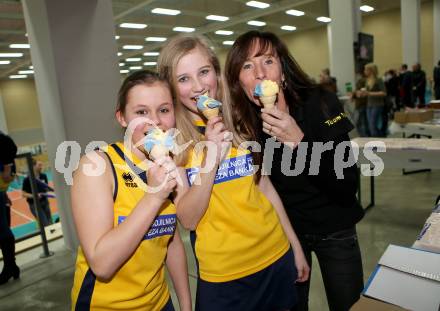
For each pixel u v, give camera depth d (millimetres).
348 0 8383
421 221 3859
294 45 19078
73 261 3746
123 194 1104
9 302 3064
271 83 1394
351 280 1594
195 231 1348
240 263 1284
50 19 3389
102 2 3803
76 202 1038
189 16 11906
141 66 24641
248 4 10711
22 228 8617
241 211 1304
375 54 16625
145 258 1145
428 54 15195
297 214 1632
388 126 8602
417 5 12234
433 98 12492
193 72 1275
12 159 3408
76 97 3613
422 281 1118
